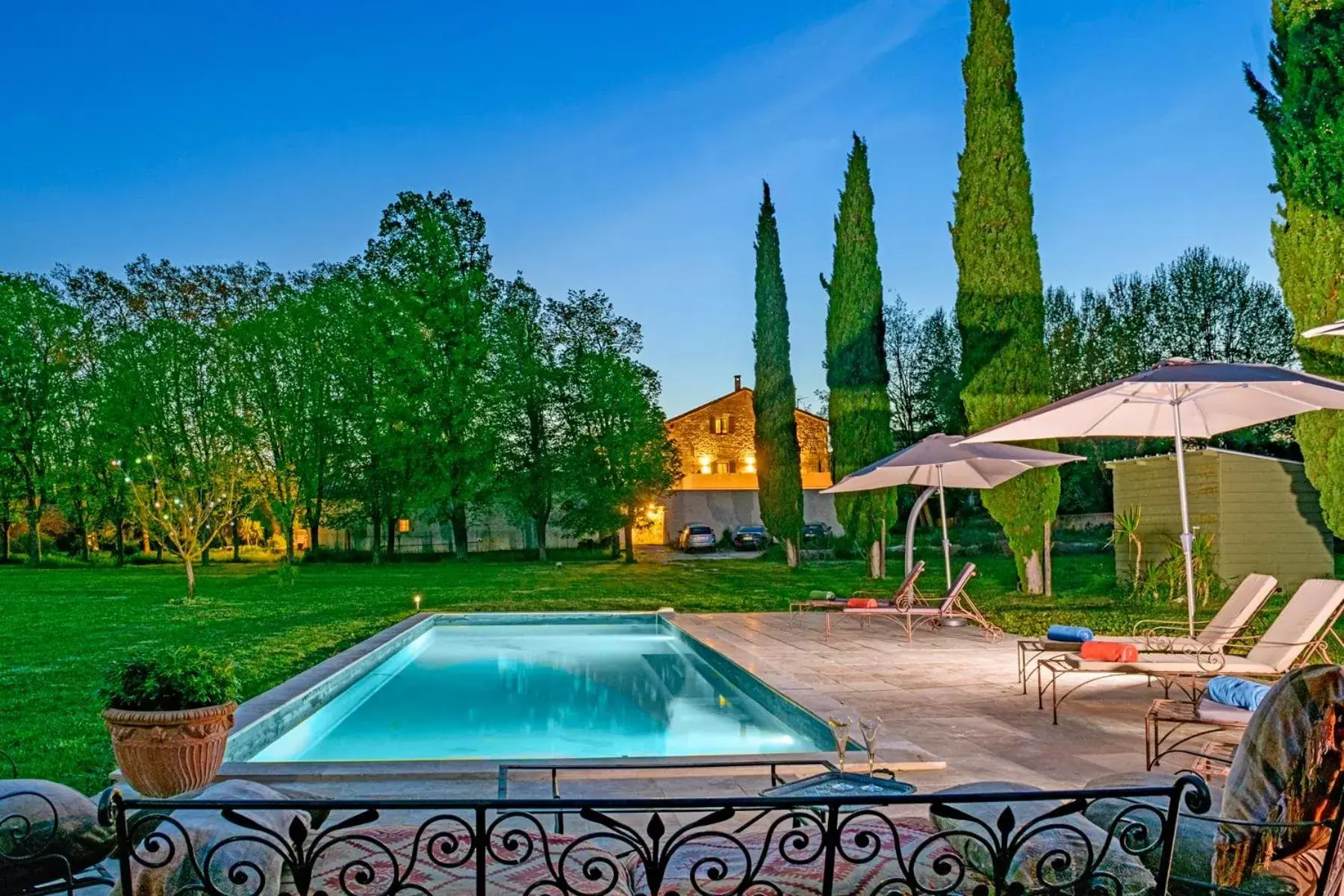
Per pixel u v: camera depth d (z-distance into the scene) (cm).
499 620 1712
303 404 3488
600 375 3512
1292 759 292
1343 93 1113
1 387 3428
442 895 354
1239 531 1755
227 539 4303
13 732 747
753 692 1005
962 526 4075
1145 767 601
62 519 4044
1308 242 1169
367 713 1030
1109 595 1880
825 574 2719
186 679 498
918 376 4447
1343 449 1191
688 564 3388
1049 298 3828
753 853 381
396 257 3497
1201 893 326
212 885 322
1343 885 295
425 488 3400
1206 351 3384
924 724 742
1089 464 3497
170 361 3434
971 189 1872
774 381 2938
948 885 342
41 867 369
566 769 535
